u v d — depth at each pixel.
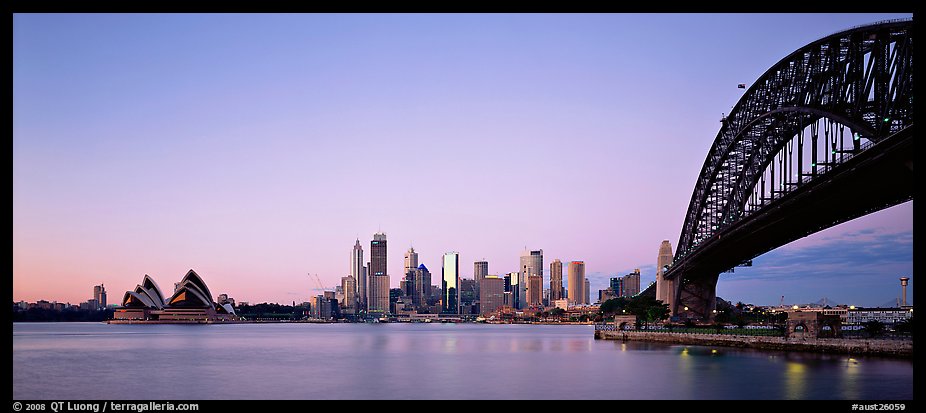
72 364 125.00
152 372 109.62
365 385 89.44
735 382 80.94
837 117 95.62
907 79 79.44
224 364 124.81
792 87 119.62
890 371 84.38
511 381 91.81
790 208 116.31
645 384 83.62
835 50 101.06
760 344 125.19
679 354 126.75
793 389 74.19
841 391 71.31
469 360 130.75
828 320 111.12
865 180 90.69
